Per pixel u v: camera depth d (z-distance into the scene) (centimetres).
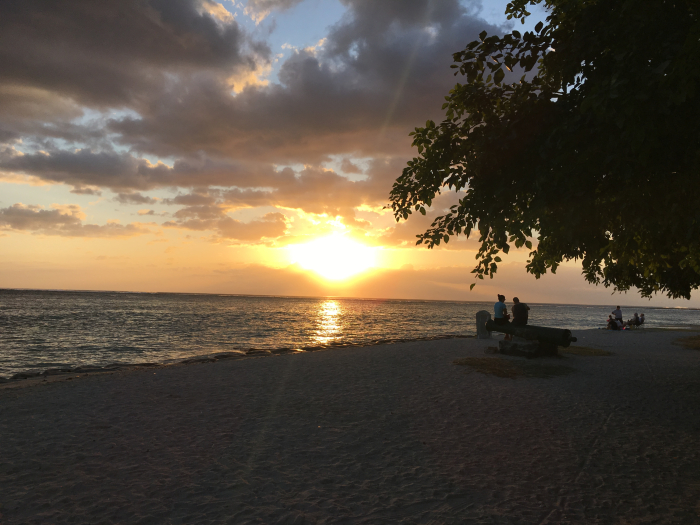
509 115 459
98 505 422
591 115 395
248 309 8838
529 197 461
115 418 725
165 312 6562
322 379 1091
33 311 5844
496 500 455
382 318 6431
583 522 412
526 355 1452
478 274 486
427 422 742
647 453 612
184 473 505
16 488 456
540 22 450
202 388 970
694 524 413
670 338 2359
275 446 607
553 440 662
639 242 604
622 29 394
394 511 424
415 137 529
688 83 339
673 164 399
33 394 902
